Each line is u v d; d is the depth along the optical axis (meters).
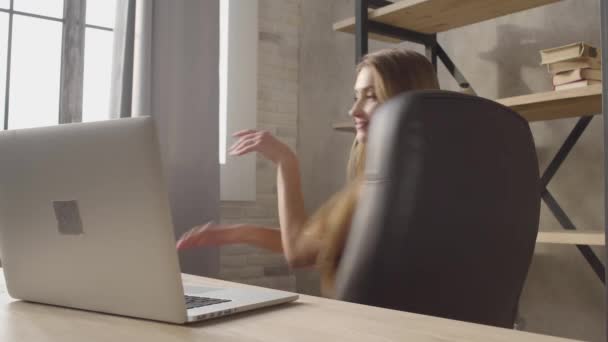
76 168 0.85
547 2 2.65
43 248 0.93
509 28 3.02
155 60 3.13
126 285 0.85
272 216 3.80
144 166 0.78
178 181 3.16
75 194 0.86
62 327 0.80
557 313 2.78
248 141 1.61
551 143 2.81
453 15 2.86
